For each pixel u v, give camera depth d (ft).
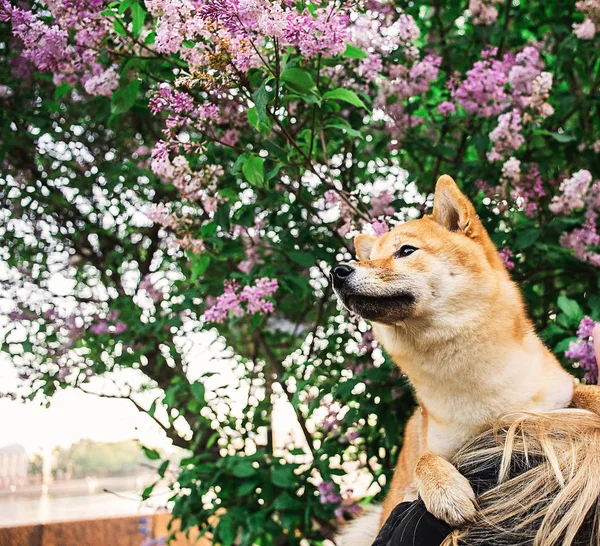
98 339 4.68
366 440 4.27
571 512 1.62
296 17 2.73
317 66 3.05
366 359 4.12
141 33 3.48
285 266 4.01
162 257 5.13
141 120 4.99
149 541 4.94
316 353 4.46
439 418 2.61
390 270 2.67
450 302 2.56
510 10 4.47
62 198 5.10
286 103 3.33
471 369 2.53
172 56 3.43
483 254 2.72
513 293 2.70
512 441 1.80
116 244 5.36
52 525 5.29
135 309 4.70
